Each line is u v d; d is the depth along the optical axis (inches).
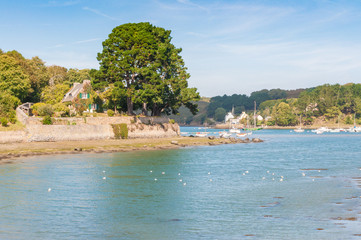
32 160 2615.7
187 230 1104.2
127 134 4264.3
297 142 5088.6
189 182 1847.9
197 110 5182.1
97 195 1549.0
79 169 2231.8
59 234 1066.7
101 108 4785.9
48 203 1408.7
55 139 3627.0
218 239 1026.7
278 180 1899.6
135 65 4468.5
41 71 5265.8
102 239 1031.0
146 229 1115.3
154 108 5029.5
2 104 3705.7
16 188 1664.6
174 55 4881.9
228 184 1796.3
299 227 1117.7
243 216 1242.0
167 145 3880.4
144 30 4498.0
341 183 1803.6
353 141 5369.1
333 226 1123.9
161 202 1438.2
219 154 3206.2
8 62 4266.7
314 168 2329.0
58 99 4845.0
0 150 2967.5
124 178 1950.1
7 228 1113.4
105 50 4419.3
